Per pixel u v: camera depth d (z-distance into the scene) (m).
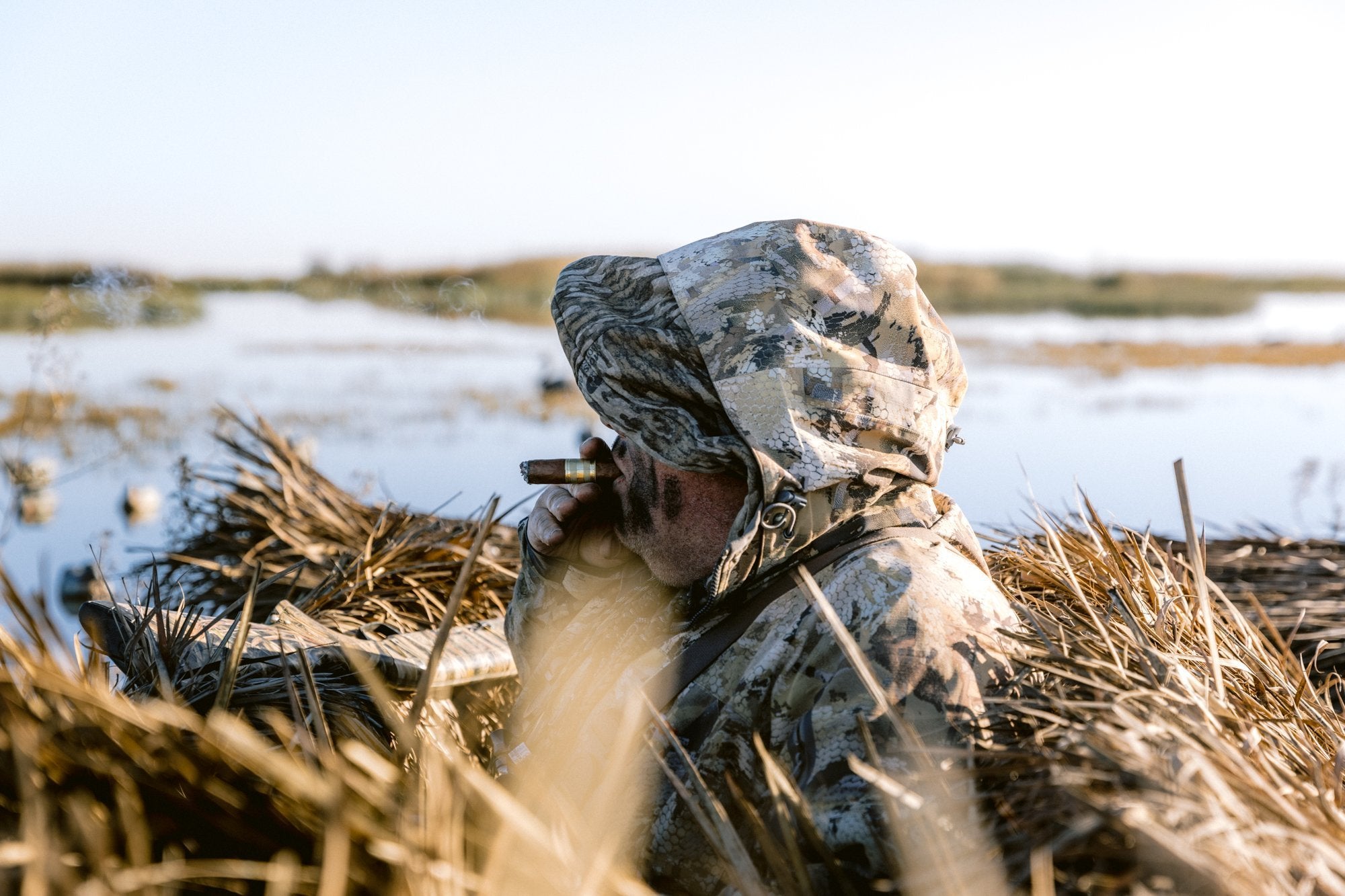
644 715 1.79
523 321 44.56
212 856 1.32
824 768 1.57
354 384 16.95
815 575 1.81
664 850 1.71
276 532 3.70
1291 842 1.38
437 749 1.47
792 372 1.82
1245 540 3.78
